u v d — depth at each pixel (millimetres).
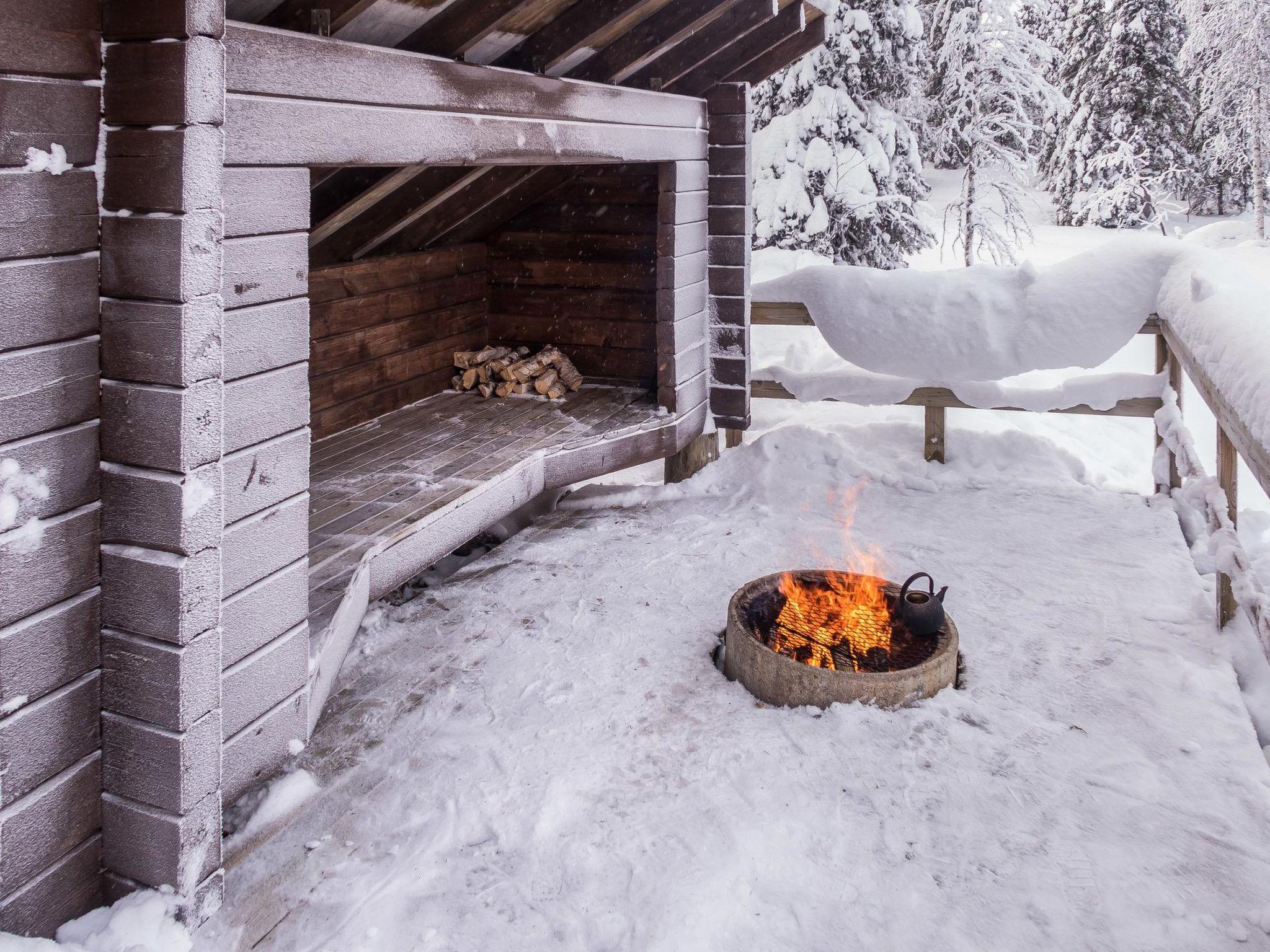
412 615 3746
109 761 2092
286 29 2523
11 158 1706
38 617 1895
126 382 1933
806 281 5441
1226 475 3641
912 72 13203
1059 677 3217
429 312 5230
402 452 4258
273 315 2254
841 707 2963
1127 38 20172
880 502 5000
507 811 2549
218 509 2012
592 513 5012
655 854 2377
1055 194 21547
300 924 2178
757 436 5758
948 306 5195
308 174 2375
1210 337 3496
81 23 1802
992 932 2133
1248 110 19359
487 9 3006
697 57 4570
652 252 5406
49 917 2023
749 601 3377
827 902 2227
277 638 2387
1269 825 2465
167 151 1816
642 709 3047
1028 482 5184
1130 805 2549
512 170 4965
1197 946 2074
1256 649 3367
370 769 2758
